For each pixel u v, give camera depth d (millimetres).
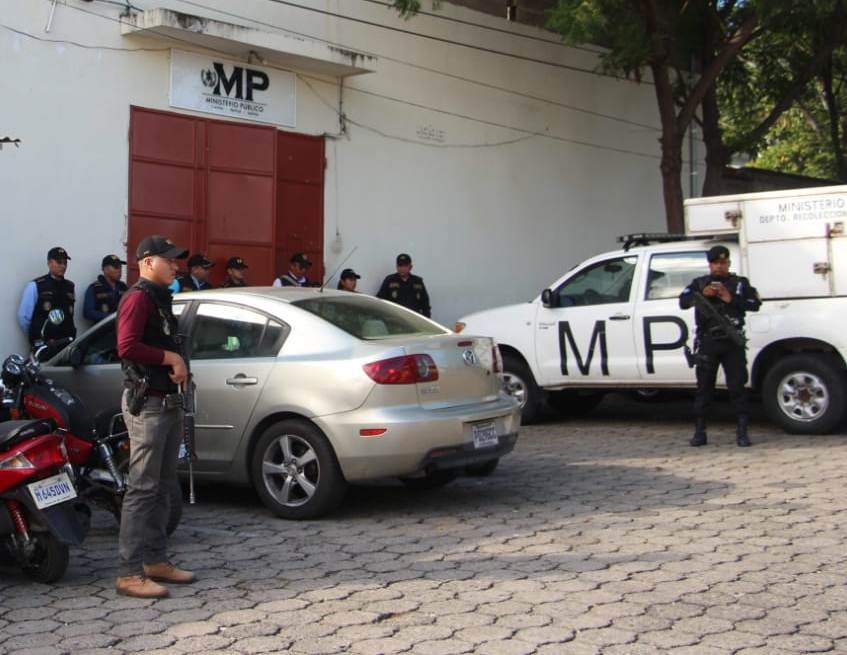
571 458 9516
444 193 15336
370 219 14336
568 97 17219
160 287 5543
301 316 7336
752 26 14688
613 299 11102
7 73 10758
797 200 10250
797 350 10414
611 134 18016
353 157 14117
